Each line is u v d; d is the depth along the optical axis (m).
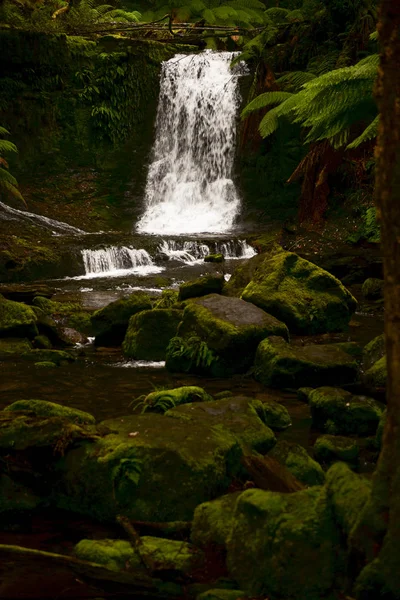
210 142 20.45
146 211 19.42
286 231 17.16
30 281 13.41
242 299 9.77
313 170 16.84
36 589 3.82
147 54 21.00
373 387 7.25
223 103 20.36
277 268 10.14
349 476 3.65
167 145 20.86
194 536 4.11
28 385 7.59
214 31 23.03
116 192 19.70
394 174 3.12
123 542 4.23
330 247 16.02
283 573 3.55
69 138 19.83
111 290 12.60
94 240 15.35
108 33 21.58
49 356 8.70
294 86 17.97
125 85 20.47
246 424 5.42
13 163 19.06
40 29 19.41
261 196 19.31
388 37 3.10
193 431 5.04
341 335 9.82
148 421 5.21
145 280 13.37
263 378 7.78
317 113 6.48
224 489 4.76
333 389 6.49
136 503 4.61
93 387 7.58
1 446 5.00
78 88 19.94
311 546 3.54
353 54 16.75
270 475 4.51
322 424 6.32
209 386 7.71
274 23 21.92
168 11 24.75
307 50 19.33
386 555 3.19
